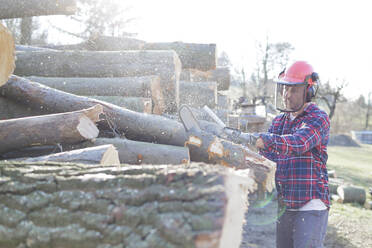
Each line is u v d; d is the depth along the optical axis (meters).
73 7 4.66
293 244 2.20
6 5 4.51
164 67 4.48
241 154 2.62
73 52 4.57
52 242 1.13
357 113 52.94
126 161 2.76
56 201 1.19
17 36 11.34
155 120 3.05
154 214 1.05
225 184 1.07
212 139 2.78
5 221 1.20
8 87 3.23
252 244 3.75
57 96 3.22
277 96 2.40
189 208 1.02
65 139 2.56
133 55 4.52
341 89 31.97
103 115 3.12
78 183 1.21
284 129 2.35
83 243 1.10
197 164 1.23
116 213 1.10
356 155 20.30
